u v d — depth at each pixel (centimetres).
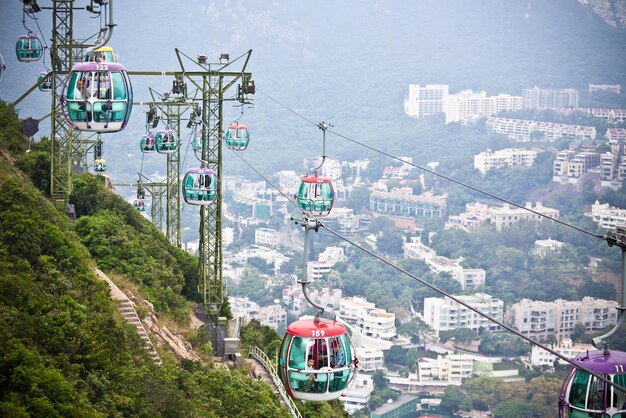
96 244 6331
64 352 3866
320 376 3416
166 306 6209
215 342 6347
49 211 5647
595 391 3148
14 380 3419
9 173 6119
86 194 7081
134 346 4700
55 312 4138
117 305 5119
